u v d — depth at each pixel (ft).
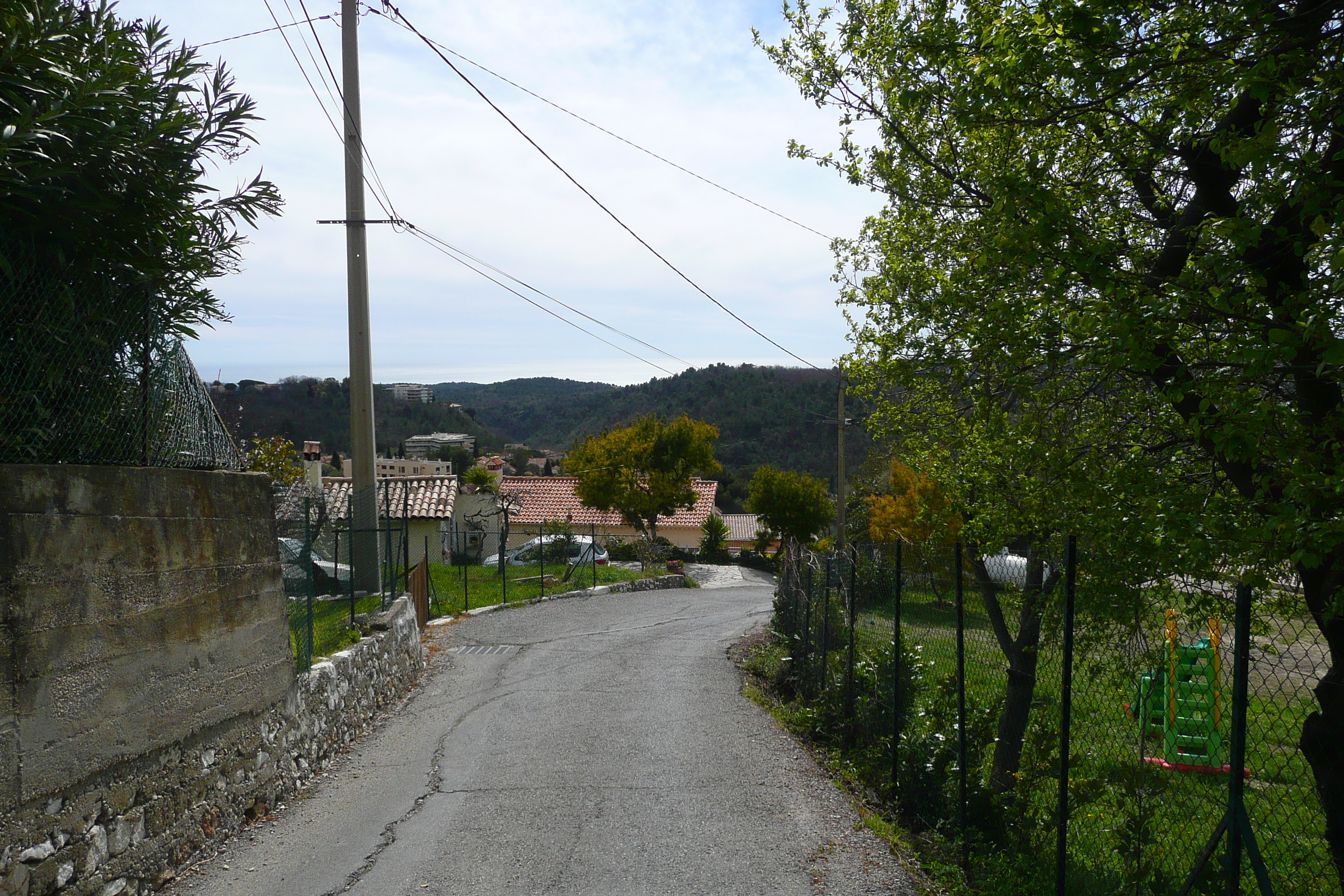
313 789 24.09
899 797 22.66
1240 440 12.39
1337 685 13.05
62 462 15.38
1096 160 19.88
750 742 29.17
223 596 19.95
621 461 124.98
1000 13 17.62
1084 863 16.84
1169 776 15.66
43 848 13.84
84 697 14.93
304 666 25.98
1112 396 19.34
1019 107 16.70
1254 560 12.40
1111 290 14.34
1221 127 15.25
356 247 50.78
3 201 13.73
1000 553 21.36
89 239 15.93
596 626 59.77
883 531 78.74
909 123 24.22
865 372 26.58
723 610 72.84
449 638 53.11
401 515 94.89
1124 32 15.02
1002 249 16.24
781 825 21.16
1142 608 15.28
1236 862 11.55
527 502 154.20
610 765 26.17
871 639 28.25
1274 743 15.84
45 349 14.97
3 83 13.16
